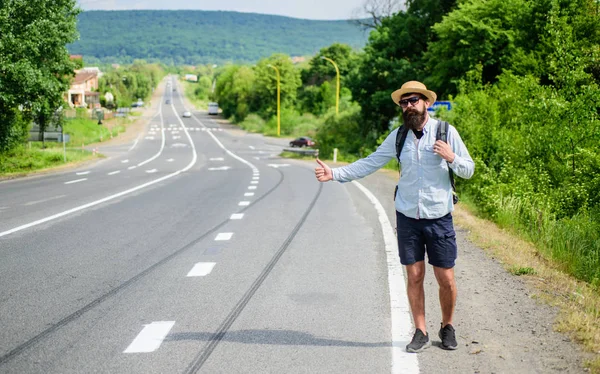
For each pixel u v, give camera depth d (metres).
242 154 57.38
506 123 19.20
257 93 129.38
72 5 29.83
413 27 49.09
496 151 18.05
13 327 5.49
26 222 12.02
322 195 17.36
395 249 9.18
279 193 18.08
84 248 9.27
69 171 32.62
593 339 4.93
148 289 6.84
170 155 56.12
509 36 33.22
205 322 5.64
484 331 5.32
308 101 129.88
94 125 94.56
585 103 14.85
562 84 16.03
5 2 27.44
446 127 4.78
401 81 47.53
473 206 15.61
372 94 50.44
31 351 4.88
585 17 23.03
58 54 29.39
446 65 36.97
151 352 4.85
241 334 5.29
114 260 8.40
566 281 7.20
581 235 11.40
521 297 6.40
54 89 29.48
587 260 9.36
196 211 13.74
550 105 15.00
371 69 50.53
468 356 4.74
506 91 20.50
